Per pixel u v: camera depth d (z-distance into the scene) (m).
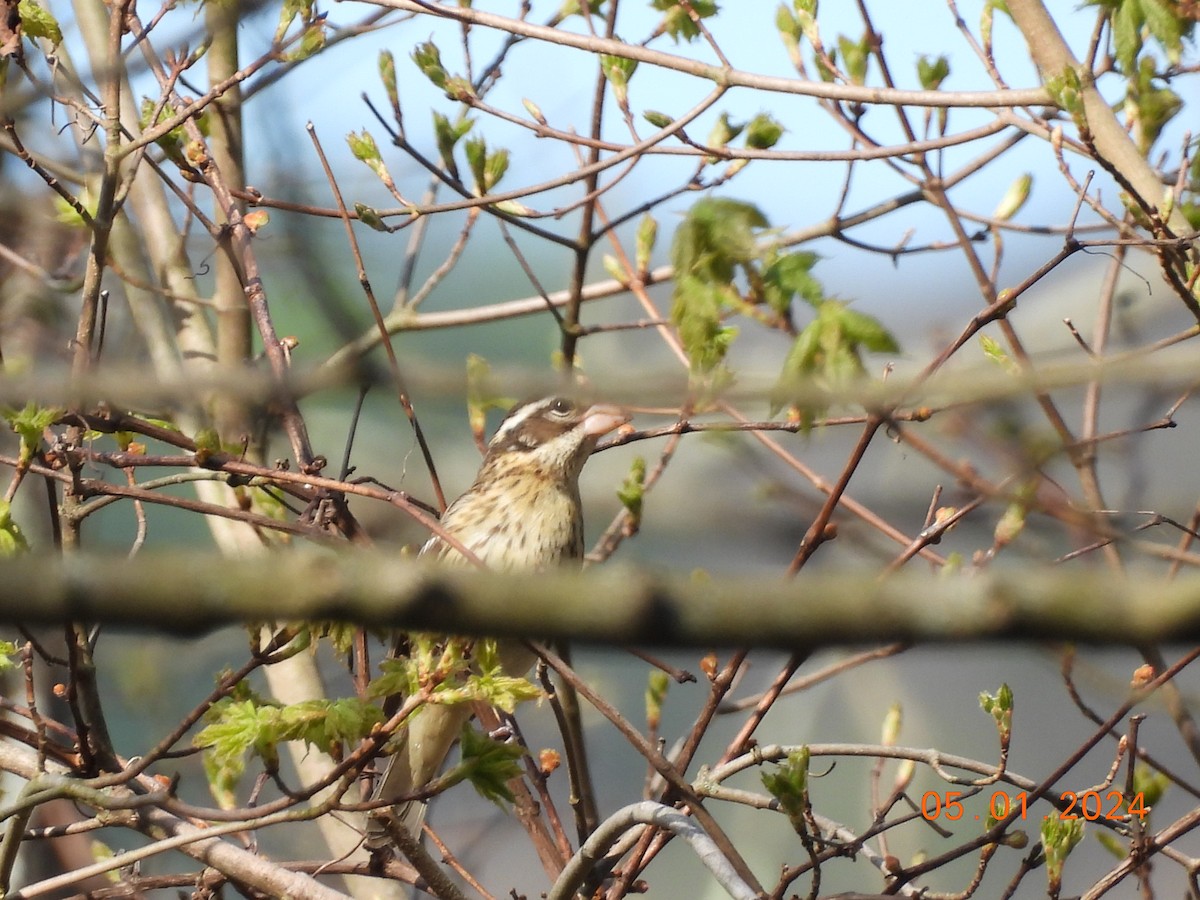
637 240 10.51
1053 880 7.40
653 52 9.03
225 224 9.17
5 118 7.87
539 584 2.94
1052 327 11.41
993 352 8.25
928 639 2.80
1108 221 8.98
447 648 6.37
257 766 12.41
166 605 2.91
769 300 6.82
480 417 10.41
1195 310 8.09
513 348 15.64
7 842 7.62
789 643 2.83
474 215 11.36
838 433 9.22
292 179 11.09
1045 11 9.39
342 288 10.65
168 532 15.20
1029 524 8.52
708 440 9.09
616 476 12.90
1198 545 9.68
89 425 8.12
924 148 9.18
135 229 11.28
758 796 7.89
